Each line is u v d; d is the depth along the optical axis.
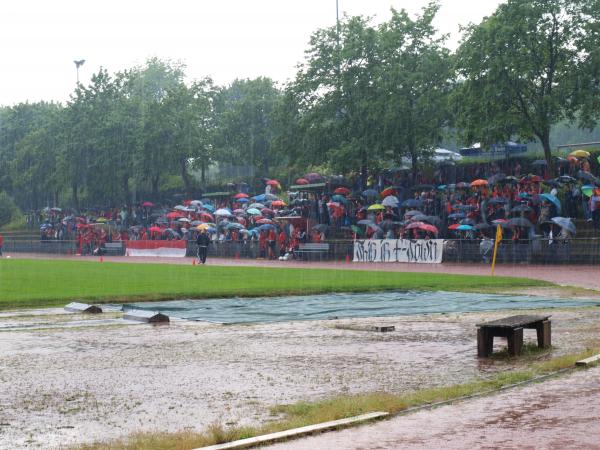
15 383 11.49
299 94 70.50
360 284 30.81
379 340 15.92
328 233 63.78
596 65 52.59
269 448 7.61
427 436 7.96
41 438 8.34
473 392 10.16
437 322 19.22
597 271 40.72
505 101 55.03
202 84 96.50
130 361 13.48
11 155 126.25
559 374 11.20
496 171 58.84
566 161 56.50
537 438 7.75
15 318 20.92
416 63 64.06
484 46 54.47
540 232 50.44
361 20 67.50
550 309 22.08
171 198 92.06
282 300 25.66
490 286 30.83
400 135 63.12
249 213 67.69
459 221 53.66
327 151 68.38
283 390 10.76
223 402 10.02
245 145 90.25
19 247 95.75
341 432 8.20
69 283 32.34
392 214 58.50
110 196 99.12
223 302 24.97
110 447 7.82
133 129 95.25
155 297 25.70
